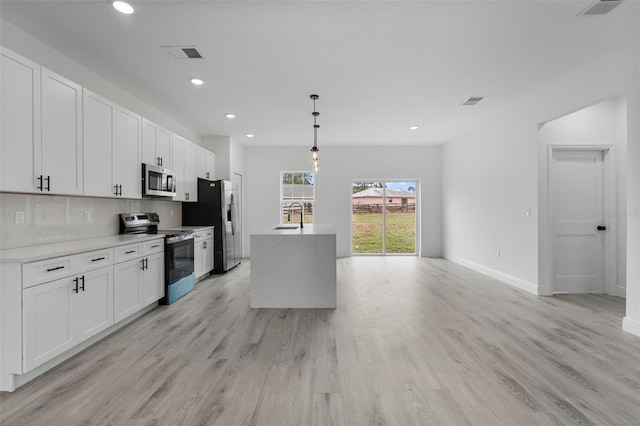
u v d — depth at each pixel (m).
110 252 3.01
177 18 2.61
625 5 2.47
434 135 6.85
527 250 4.68
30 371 2.25
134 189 3.90
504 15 2.60
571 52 3.22
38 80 2.54
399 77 3.79
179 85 4.02
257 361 2.55
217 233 5.95
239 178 7.54
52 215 3.07
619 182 4.46
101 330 2.89
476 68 3.57
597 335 3.05
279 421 1.83
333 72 3.65
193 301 4.26
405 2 2.43
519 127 4.79
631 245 3.12
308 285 3.96
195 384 2.21
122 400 2.03
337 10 2.53
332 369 2.42
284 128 6.17
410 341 2.93
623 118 4.42
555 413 1.90
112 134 3.49
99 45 3.03
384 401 2.02
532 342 2.90
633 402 2.00
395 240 8.23
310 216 8.05
